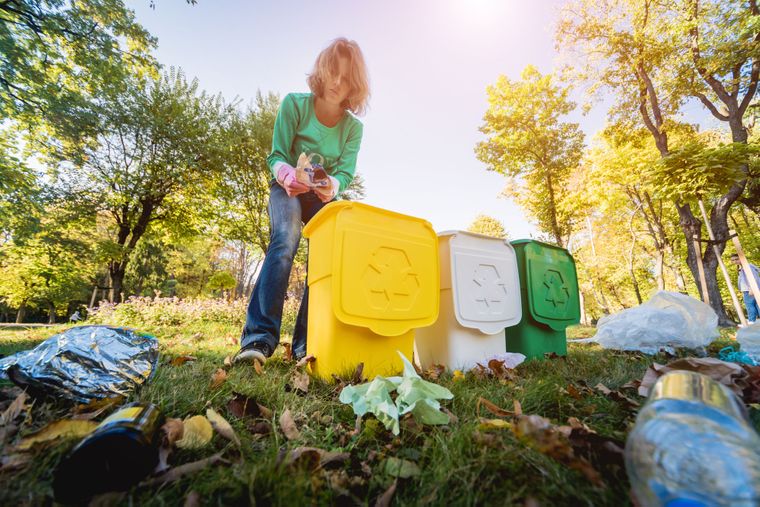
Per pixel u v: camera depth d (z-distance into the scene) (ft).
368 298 5.49
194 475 2.28
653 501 1.65
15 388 3.66
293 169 7.04
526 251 8.17
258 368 5.28
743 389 3.68
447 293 6.77
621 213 63.57
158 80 49.16
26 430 2.71
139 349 4.44
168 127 46.96
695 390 2.04
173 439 2.58
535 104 47.70
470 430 2.90
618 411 3.58
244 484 2.11
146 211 51.57
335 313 5.17
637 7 35.76
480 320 6.87
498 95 48.83
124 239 51.88
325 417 3.66
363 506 2.16
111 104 44.45
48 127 41.50
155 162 47.98
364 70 7.57
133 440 2.12
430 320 6.14
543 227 55.26
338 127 8.19
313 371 5.72
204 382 4.48
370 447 3.05
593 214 69.05
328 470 2.57
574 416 3.50
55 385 3.50
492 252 7.52
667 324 8.48
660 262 49.03
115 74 41.37
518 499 2.02
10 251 55.26
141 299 28.04
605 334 9.35
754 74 30.83
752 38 29.58
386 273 5.73
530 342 7.95
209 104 52.08
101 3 37.63
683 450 1.69
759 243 55.62
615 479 2.22
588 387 4.54
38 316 99.35
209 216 54.19
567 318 8.77
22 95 36.11
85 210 46.88
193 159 47.34
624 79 39.27
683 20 33.14
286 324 23.62
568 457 2.02
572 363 6.92
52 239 53.47
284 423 3.24
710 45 31.81
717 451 1.65
